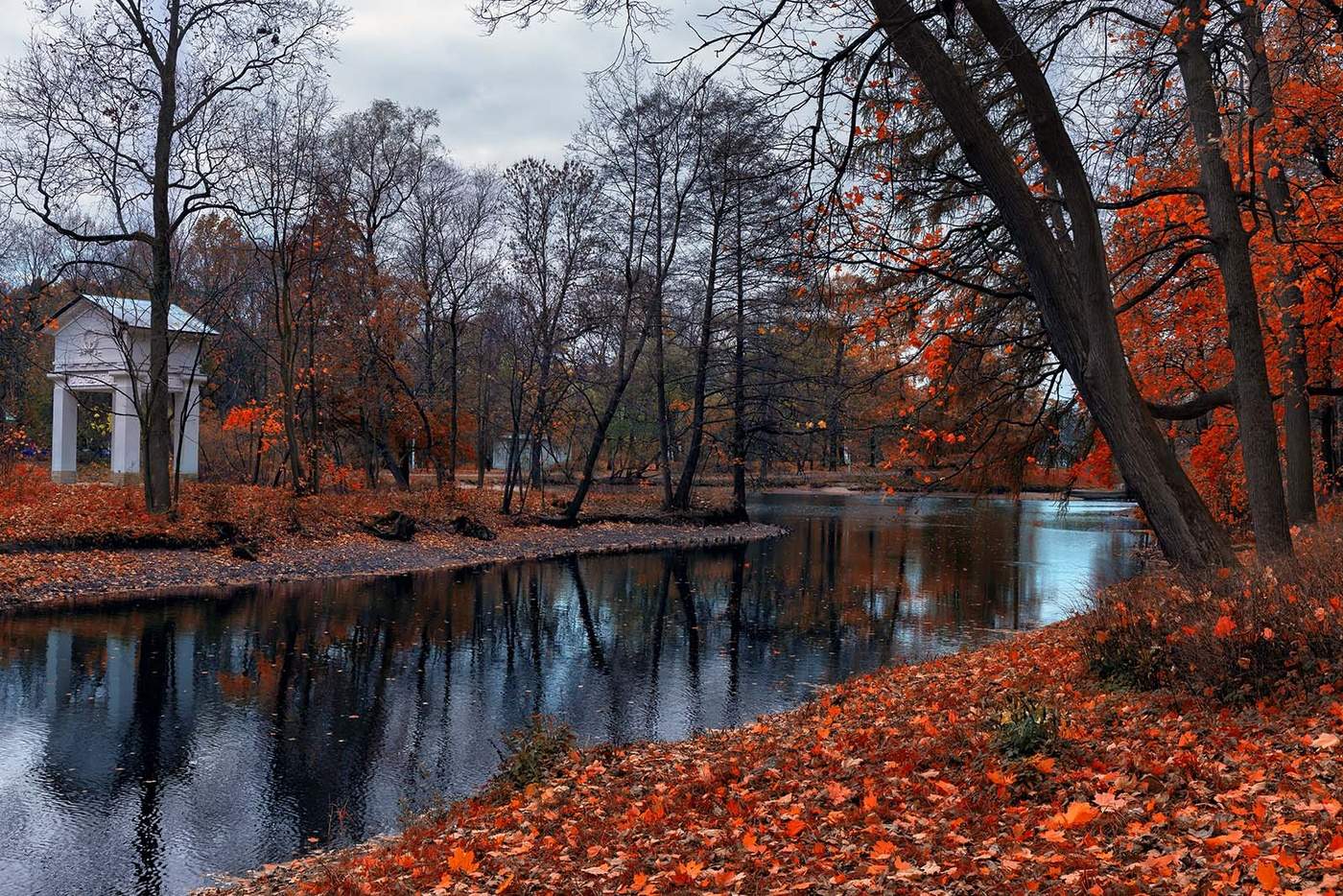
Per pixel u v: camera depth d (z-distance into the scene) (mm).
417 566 24156
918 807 5582
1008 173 7734
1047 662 9859
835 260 9172
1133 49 9953
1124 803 4852
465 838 6742
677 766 8109
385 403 35250
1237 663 6648
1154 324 14141
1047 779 5609
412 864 6242
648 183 34781
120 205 21750
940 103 7672
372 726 11047
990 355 11320
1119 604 8680
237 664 13617
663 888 4871
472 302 39688
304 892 6043
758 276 33562
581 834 6312
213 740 10352
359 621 17141
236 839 7781
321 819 8250
